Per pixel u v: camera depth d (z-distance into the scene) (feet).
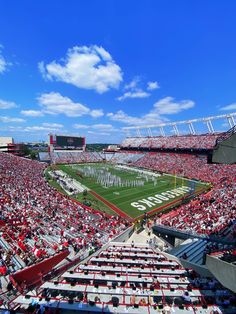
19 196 119.03
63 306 37.27
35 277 51.29
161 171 270.05
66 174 243.81
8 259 52.54
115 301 40.16
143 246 81.05
